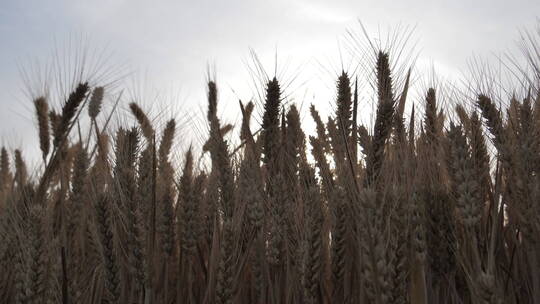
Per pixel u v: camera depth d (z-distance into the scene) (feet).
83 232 2.00
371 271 1.41
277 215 1.75
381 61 1.93
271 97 1.96
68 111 2.15
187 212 1.83
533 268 1.56
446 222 1.63
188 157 2.13
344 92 1.93
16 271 1.79
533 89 1.75
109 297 1.71
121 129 1.97
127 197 1.70
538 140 1.65
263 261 1.77
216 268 1.79
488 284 1.37
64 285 1.61
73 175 2.03
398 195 1.48
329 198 1.74
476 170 1.59
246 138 1.99
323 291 1.63
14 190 2.18
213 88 2.34
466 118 1.77
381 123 1.60
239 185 1.88
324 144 1.94
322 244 1.69
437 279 1.63
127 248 1.76
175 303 1.89
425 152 1.76
